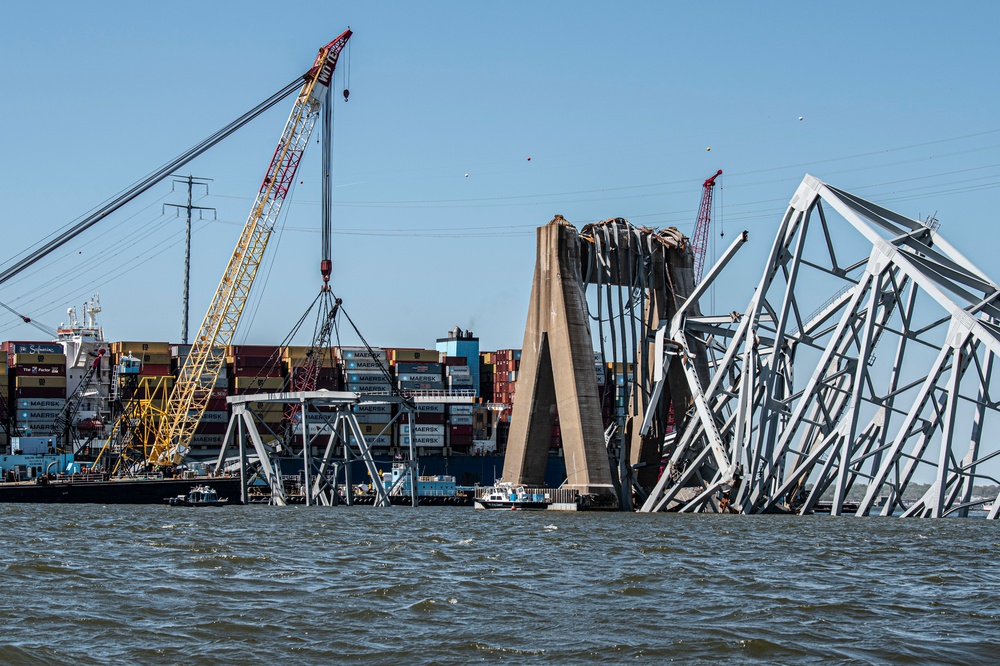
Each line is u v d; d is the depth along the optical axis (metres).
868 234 108.44
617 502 134.88
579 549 73.38
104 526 94.06
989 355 105.25
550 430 144.00
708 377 141.75
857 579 57.03
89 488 160.25
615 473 140.12
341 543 76.12
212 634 40.81
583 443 133.75
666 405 145.12
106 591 50.03
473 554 68.81
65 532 85.38
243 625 42.25
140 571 57.25
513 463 143.62
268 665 36.62
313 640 40.06
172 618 43.69
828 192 112.88
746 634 41.38
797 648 38.94
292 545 73.94
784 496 129.62
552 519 114.88
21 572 55.59
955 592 52.25
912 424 107.00
